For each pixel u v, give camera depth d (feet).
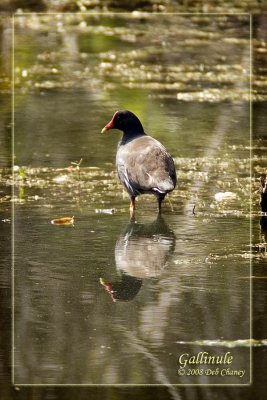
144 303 31.81
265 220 42.57
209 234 40.34
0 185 48.03
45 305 31.60
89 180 49.47
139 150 44.04
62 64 80.07
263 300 31.91
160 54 84.53
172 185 42.04
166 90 71.41
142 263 36.11
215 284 33.63
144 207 44.93
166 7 103.65
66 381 26.20
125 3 104.78
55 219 42.11
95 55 83.56
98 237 39.91
